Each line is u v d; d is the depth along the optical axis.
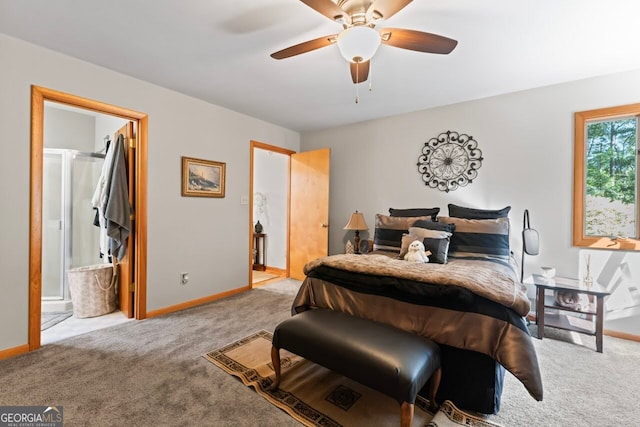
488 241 2.73
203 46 2.21
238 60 2.41
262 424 1.48
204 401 1.64
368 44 1.57
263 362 2.05
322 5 1.46
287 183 4.76
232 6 1.75
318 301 2.19
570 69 2.52
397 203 3.81
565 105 2.79
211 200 3.48
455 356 1.62
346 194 4.28
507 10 1.75
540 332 2.48
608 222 2.69
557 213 2.83
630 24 1.87
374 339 1.49
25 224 2.17
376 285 1.89
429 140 3.56
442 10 1.76
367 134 4.07
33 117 2.19
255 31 2.01
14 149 2.12
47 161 3.20
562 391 1.76
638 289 2.49
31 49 2.17
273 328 2.66
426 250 2.60
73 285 2.88
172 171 3.08
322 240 4.25
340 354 1.46
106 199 2.92
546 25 1.90
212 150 3.47
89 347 2.26
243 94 3.14
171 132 3.06
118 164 2.85
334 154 4.42
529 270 2.96
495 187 3.14
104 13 1.82
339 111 3.69
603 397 1.70
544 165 2.89
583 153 2.72
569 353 2.23
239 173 3.81
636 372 1.97
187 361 2.06
